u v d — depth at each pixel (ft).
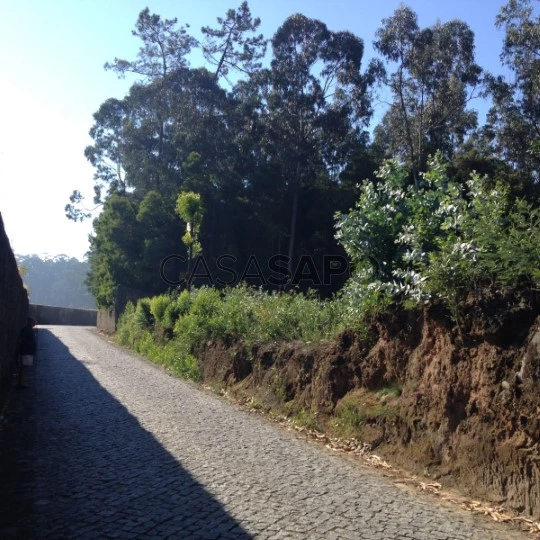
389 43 112.27
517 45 96.73
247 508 20.53
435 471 24.68
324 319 41.86
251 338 47.47
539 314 22.63
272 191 124.67
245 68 139.23
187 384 52.60
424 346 28.40
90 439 30.19
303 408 36.09
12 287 45.57
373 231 33.88
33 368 60.03
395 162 35.42
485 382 23.70
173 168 141.28
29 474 24.16
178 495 21.72
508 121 103.76
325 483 23.85
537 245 22.47
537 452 20.63
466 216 27.30
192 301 71.56
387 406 29.45
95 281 141.59
